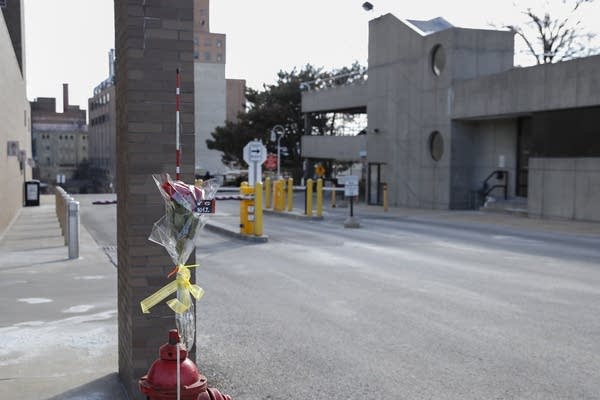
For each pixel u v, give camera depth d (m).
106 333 7.56
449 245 16.72
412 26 33.16
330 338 7.50
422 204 32.41
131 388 5.24
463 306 9.24
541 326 8.07
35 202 35.94
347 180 22.00
